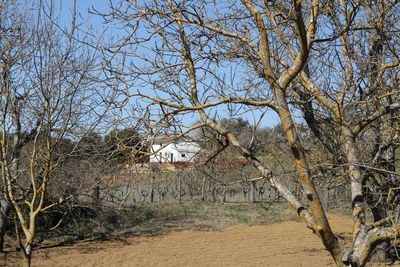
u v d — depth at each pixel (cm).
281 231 1823
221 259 1344
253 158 554
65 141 834
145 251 1457
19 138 851
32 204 629
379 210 959
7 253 1365
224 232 1794
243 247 1520
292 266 1238
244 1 552
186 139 602
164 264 1289
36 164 776
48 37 649
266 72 545
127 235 1709
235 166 675
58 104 664
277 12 655
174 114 582
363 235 531
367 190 845
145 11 613
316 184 817
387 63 679
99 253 1425
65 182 980
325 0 636
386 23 666
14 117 761
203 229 1844
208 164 638
